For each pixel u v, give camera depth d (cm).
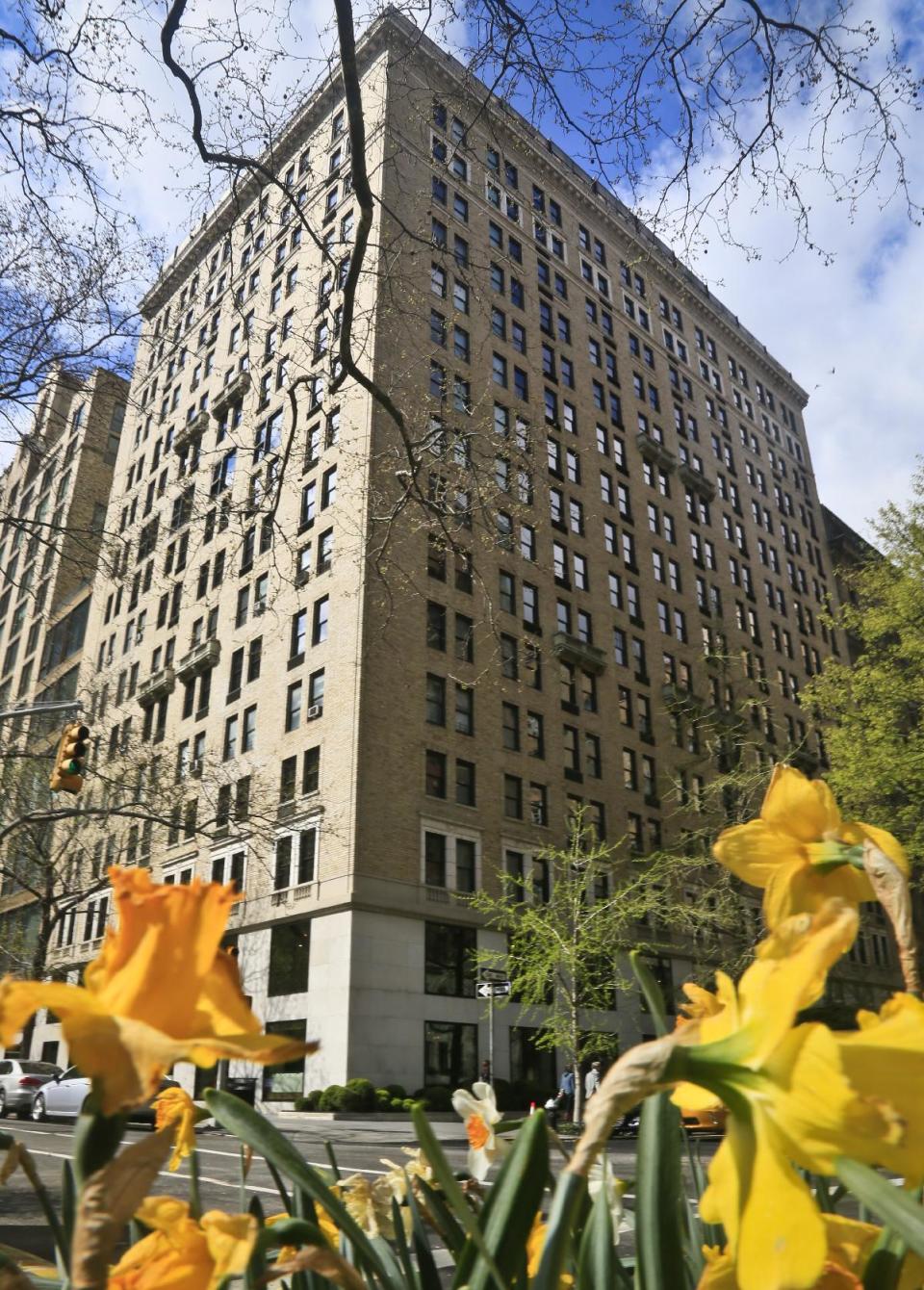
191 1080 2669
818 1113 48
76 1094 2003
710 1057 54
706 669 4191
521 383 3747
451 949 2750
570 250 4356
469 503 941
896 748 2084
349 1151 1374
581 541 3797
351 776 2672
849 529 5906
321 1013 2542
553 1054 2889
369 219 587
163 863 3272
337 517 2909
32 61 680
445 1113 2364
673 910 2303
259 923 2803
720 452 5038
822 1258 46
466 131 788
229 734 3253
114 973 54
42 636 4916
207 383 3744
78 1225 46
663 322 4962
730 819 2545
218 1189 845
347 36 534
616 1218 98
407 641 2894
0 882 3694
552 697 3366
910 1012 53
